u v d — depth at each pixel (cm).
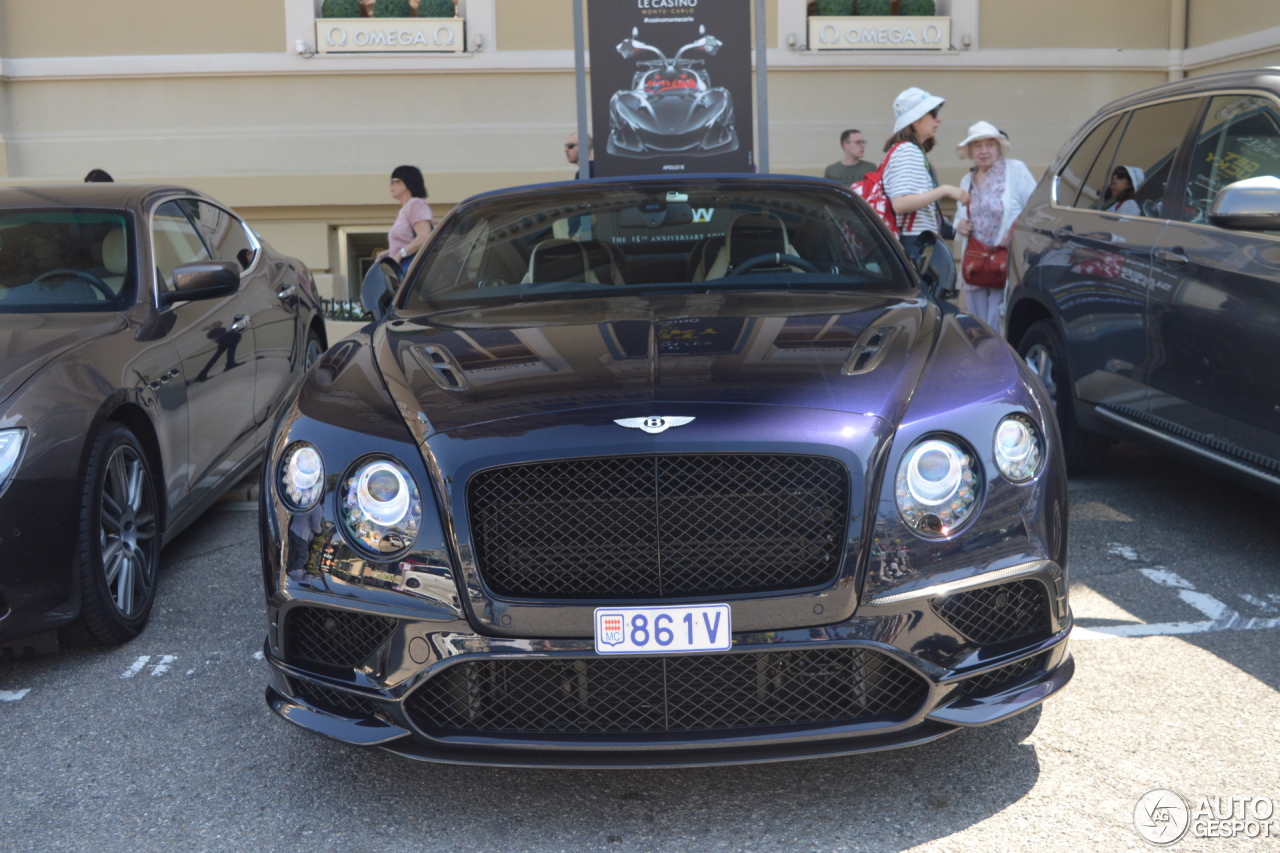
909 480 234
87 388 341
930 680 232
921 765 263
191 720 302
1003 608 240
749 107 709
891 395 244
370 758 278
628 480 232
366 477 241
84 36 1034
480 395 252
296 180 1038
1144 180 441
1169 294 401
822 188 395
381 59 1045
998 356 268
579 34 704
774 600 229
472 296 350
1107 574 383
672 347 272
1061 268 481
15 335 360
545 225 377
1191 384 391
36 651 342
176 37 1038
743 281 346
